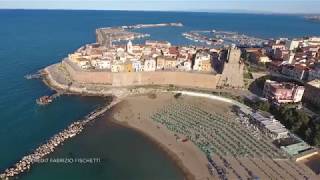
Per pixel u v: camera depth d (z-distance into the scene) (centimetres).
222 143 14650
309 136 14900
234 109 18800
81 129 15562
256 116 17125
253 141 14875
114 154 13575
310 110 18212
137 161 13162
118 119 17038
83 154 13438
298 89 19388
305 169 12850
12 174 11725
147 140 14862
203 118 17388
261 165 12988
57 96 19875
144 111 18212
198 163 13075
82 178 11881
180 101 19950
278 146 14475
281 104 18612
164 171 12569
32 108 17925
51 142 14062
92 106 18675
